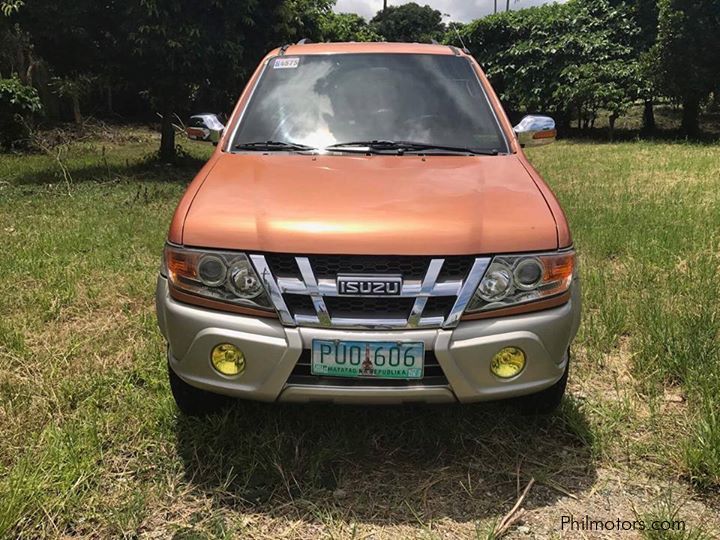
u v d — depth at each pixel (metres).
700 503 2.38
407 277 2.26
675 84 16.42
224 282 2.33
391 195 2.50
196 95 13.84
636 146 14.68
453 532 2.25
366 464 2.61
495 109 3.39
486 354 2.28
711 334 3.52
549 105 20.02
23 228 6.12
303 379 2.31
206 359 2.36
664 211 6.57
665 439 2.76
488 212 2.42
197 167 11.67
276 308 2.26
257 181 2.67
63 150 12.41
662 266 4.91
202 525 2.26
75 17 9.42
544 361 2.38
